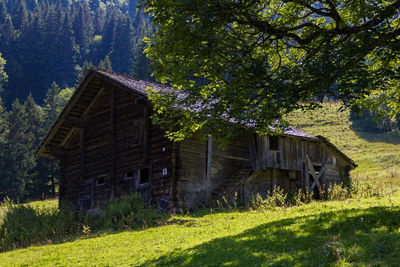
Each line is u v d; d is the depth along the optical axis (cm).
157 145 2300
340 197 2078
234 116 1316
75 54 16438
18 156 7019
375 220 1044
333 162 3103
